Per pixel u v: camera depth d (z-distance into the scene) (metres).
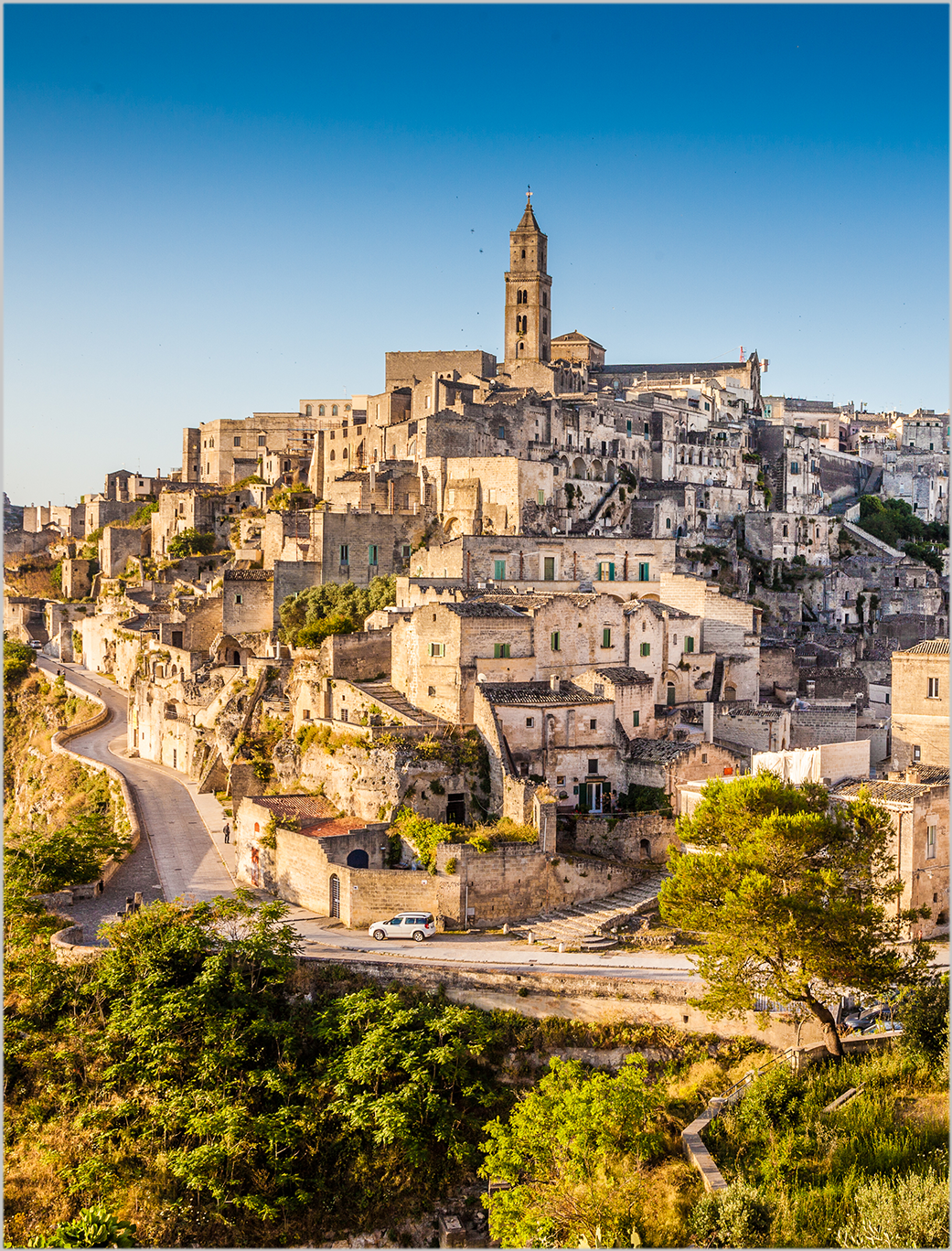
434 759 76.88
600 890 73.25
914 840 66.12
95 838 77.00
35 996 60.69
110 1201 52.00
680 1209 45.88
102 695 141.88
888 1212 42.00
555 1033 58.00
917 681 85.56
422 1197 53.84
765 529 170.00
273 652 108.38
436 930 67.88
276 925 67.75
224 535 169.62
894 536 199.12
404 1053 55.72
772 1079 52.09
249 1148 53.19
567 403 161.62
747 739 90.44
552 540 111.44
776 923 51.47
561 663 87.69
